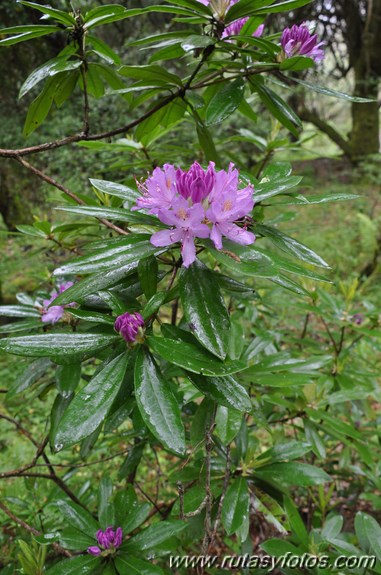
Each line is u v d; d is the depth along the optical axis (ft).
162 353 1.50
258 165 3.50
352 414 3.90
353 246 11.57
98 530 2.05
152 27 12.32
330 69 21.71
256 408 2.54
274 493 2.48
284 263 1.51
